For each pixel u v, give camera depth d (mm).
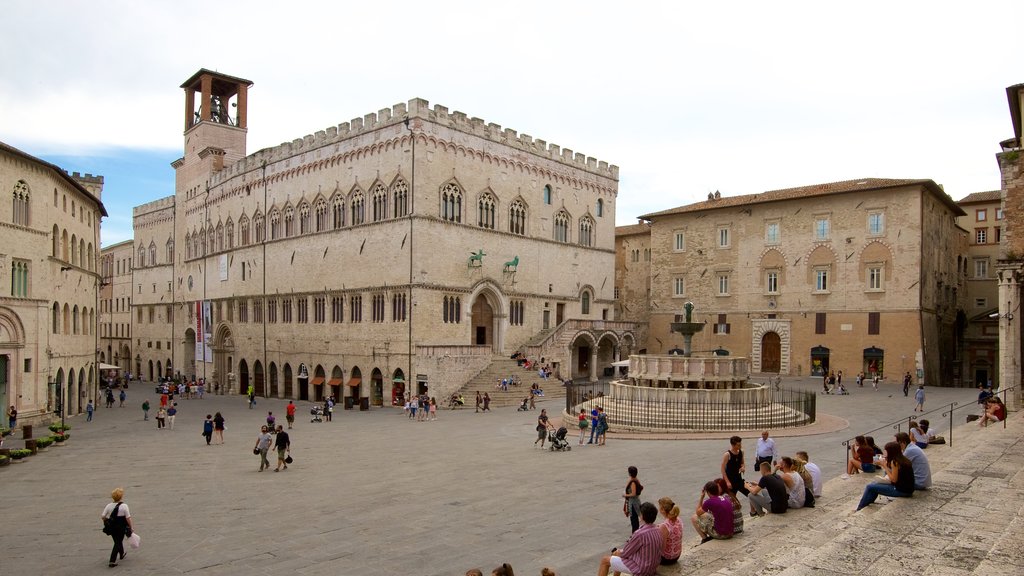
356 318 72438
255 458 35969
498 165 75250
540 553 18516
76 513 24188
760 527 17969
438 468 31359
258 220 87250
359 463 33562
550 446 36906
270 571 17656
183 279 105375
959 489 19250
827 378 64500
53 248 55656
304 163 80125
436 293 67938
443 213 69125
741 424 40906
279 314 83125
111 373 115438
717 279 85812
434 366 63406
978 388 72250
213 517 23156
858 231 74750
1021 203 40562
